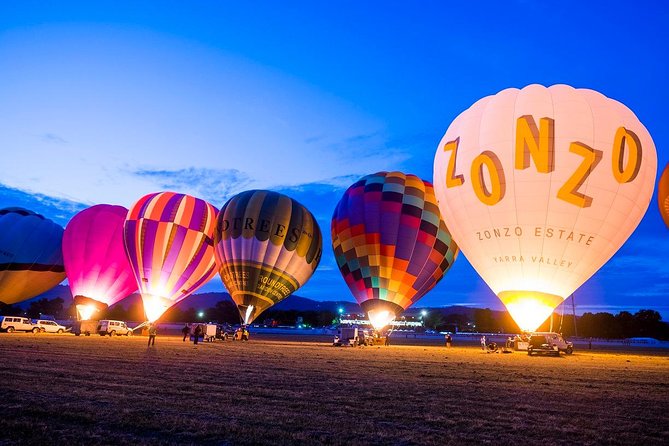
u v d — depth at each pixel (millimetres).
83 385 10508
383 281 33000
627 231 22781
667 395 11664
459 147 24547
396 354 25109
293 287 35125
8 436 6297
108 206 39062
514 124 22891
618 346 61688
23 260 38938
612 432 7504
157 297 34500
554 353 27578
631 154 22203
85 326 37062
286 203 35000
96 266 37219
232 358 19109
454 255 34938
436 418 8211
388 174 35500
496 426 7727
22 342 24219
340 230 35156
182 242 34906
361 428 7348
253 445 6309
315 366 16688
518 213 22297
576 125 22188
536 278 22344
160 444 6199
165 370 13898
